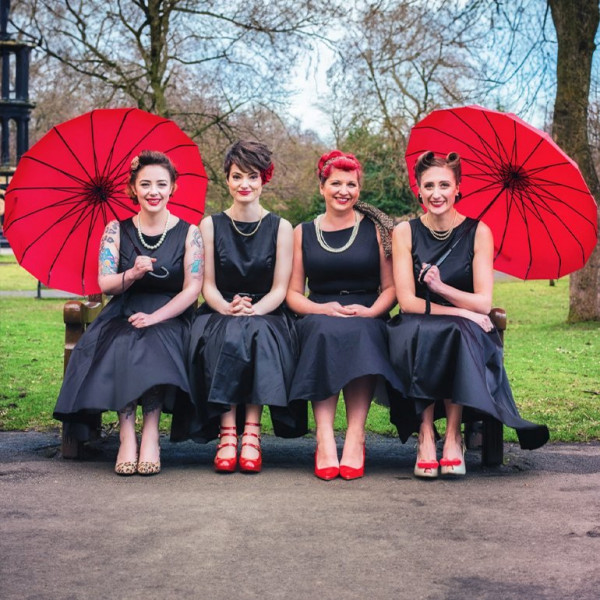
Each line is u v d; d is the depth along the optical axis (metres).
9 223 4.64
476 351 4.16
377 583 2.87
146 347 4.18
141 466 4.24
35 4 17.86
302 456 4.78
